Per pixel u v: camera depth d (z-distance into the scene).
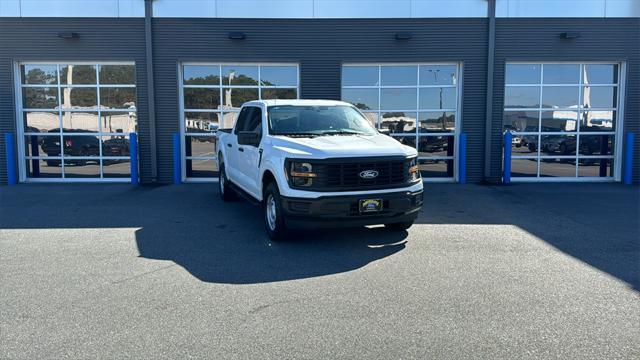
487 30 13.59
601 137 14.16
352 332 4.18
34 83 13.80
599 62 13.93
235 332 4.18
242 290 5.21
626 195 11.55
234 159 9.66
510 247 6.96
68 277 5.62
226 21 13.47
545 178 14.15
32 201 10.71
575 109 14.11
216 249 6.86
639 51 13.78
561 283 5.43
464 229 8.07
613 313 4.59
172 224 8.46
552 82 14.01
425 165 14.02
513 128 14.04
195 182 13.89
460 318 4.46
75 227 8.23
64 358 3.74
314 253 6.64
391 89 13.88
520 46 13.67
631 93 13.89
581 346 3.93
